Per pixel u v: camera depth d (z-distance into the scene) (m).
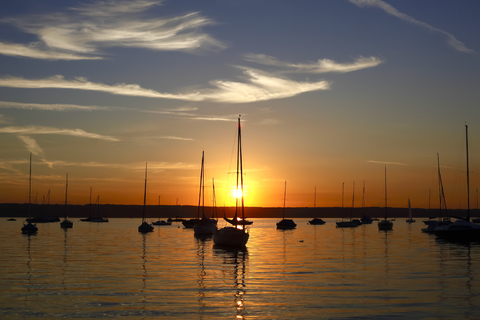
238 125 57.72
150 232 94.44
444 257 41.66
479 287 25.86
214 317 19.38
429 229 89.31
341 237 77.75
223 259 40.03
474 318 19.19
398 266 35.12
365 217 168.75
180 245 56.59
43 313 20.00
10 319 19.08
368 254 44.91
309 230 113.00
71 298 22.89
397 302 22.09
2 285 26.33
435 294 23.95
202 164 91.94
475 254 44.50
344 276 30.00
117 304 21.62
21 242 61.16
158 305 21.47
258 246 56.28
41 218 168.88
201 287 25.88
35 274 30.39
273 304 21.70
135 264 36.03
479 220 162.38
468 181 72.88
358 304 21.72
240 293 24.22
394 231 104.00
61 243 59.34
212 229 78.31
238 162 56.78
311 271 32.31
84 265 35.19
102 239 68.81
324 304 21.70
